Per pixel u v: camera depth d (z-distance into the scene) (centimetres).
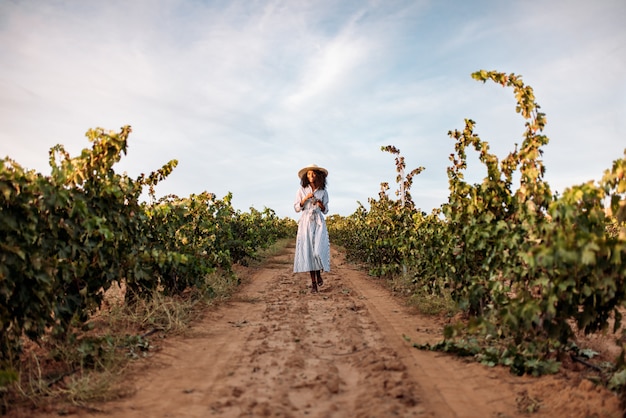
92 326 569
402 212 1253
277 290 1113
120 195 652
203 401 430
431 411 397
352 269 1597
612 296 453
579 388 434
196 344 631
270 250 2330
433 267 820
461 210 726
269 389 457
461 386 457
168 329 691
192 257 873
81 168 605
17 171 504
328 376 485
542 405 408
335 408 407
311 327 717
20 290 485
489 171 666
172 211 892
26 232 488
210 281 1048
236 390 452
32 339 516
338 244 2919
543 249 460
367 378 481
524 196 574
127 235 698
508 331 560
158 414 403
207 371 517
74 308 580
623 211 478
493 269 629
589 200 479
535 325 543
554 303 507
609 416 379
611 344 609
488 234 651
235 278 1102
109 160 629
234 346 616
